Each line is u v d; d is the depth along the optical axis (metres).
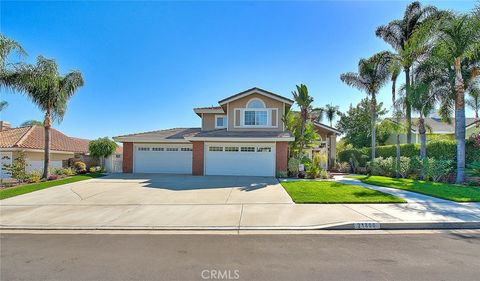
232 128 20.97
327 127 26.69
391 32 22.92
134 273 4.41
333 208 8.85
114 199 10.91
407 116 18.62
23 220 7.96
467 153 16.11
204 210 8.88
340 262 4.80
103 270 4.54
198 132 22.28
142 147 22.27
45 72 16.64
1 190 13.42
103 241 6.14
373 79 23.05
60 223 7.62
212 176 18.59
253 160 19.03
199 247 5.65
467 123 27.20
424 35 15.73
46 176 17.70
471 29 13.95
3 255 5.29
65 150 25.52
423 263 4.73
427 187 13.05
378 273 4.34
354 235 6.45
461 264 4.68
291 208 8.97
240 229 6.94
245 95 20.73
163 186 14.18
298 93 19.56
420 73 16.97
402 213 8.06
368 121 35.19
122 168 22.28
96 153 23.97
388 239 6.13
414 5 22.17
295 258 5.01
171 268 4.60
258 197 10.96
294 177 18.23
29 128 26.17
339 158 30.66
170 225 7.29
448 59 15.30
